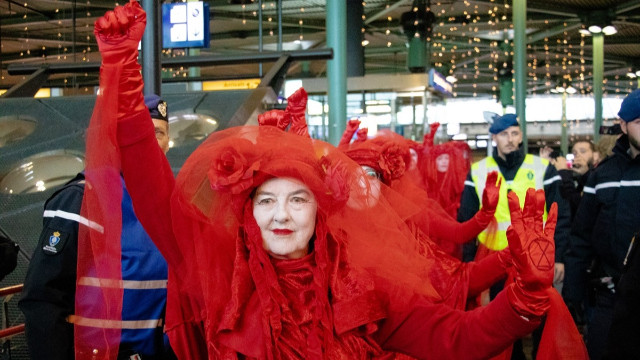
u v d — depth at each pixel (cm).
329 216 160
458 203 627
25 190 495
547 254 158
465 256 438
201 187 164
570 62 3484
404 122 1723
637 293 247
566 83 3975
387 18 2594
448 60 3512
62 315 207
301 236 157
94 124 152
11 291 277
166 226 168
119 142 154
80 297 174
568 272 367
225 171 152
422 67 2303
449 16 2594
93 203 161
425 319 171
